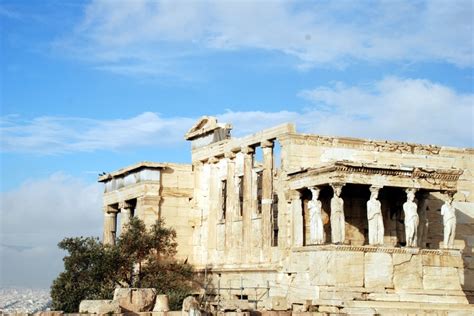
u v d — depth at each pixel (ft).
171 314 116.16
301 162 157.28
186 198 200.03
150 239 172.14
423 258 138.00
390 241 156.46
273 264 160.66
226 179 185.88
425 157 169.27
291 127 160.66
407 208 142.10
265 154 168.86
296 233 151.23
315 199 144.66
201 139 199.11
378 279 133.69
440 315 117.19
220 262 184.03
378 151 164.14
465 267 161.89
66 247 164.86
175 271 176.96
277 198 177.37
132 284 168.55
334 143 160.45
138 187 199.00
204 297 170.60
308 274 138.41
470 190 173.47
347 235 153.69
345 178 138.62
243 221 174.50
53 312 111.65
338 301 124.16
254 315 115.44
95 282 161.38
